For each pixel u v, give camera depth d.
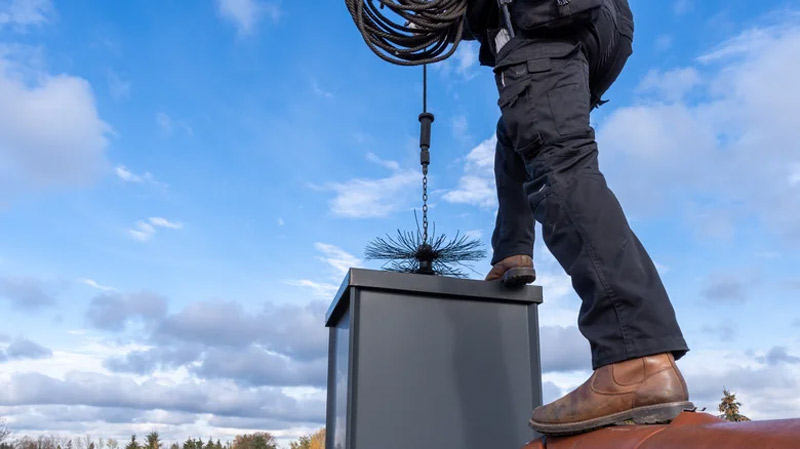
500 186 1.81
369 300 1.78
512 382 1.82
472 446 1.74
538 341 1.86
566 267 1.19
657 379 1.04
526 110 1.28
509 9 1.46
